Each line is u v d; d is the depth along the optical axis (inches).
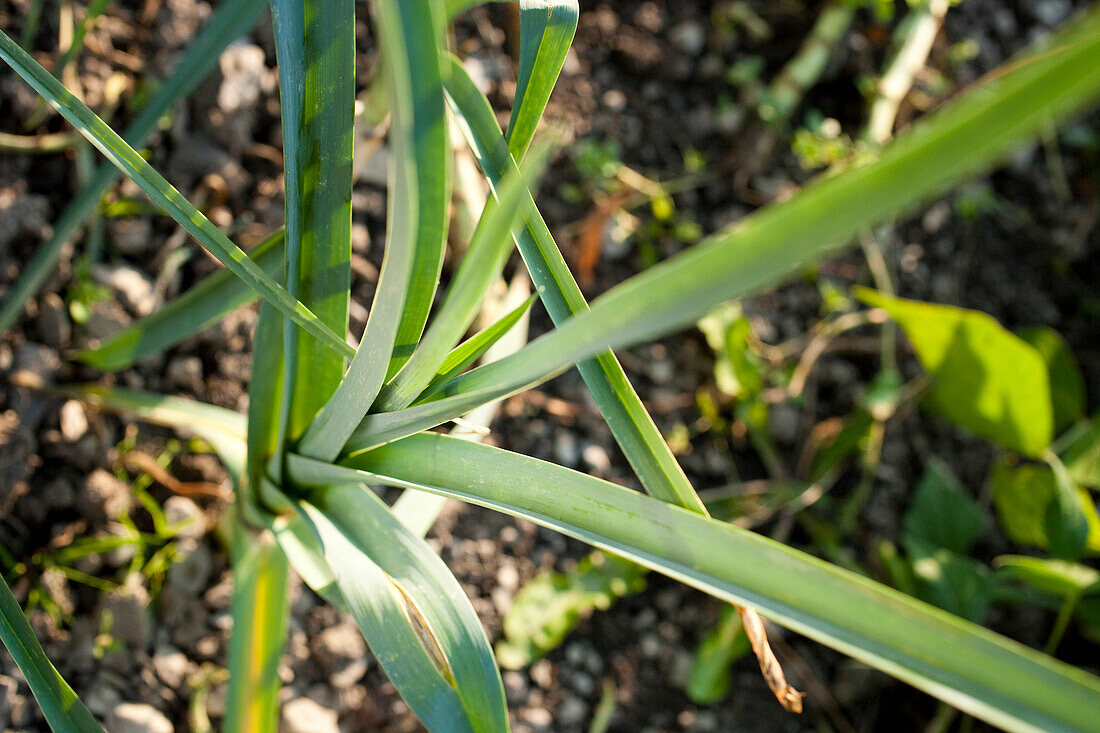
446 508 55.2
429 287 30.4
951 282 72.2
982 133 19.8
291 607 49.3
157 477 46.9
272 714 39.3
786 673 58.6
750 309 66.7
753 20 71.3
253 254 38.9
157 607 46.6
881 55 73.9
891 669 28.1
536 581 55.3
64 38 47.8
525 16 31.7
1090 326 74.6
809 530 63.2
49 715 31.7
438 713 31.4
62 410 45.8
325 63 32.0
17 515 44.6
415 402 31.1
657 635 58.0
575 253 62.8
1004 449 68.7
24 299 42.7
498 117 62.6
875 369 68.6
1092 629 60.5
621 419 32.6
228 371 50.9
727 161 69.2
